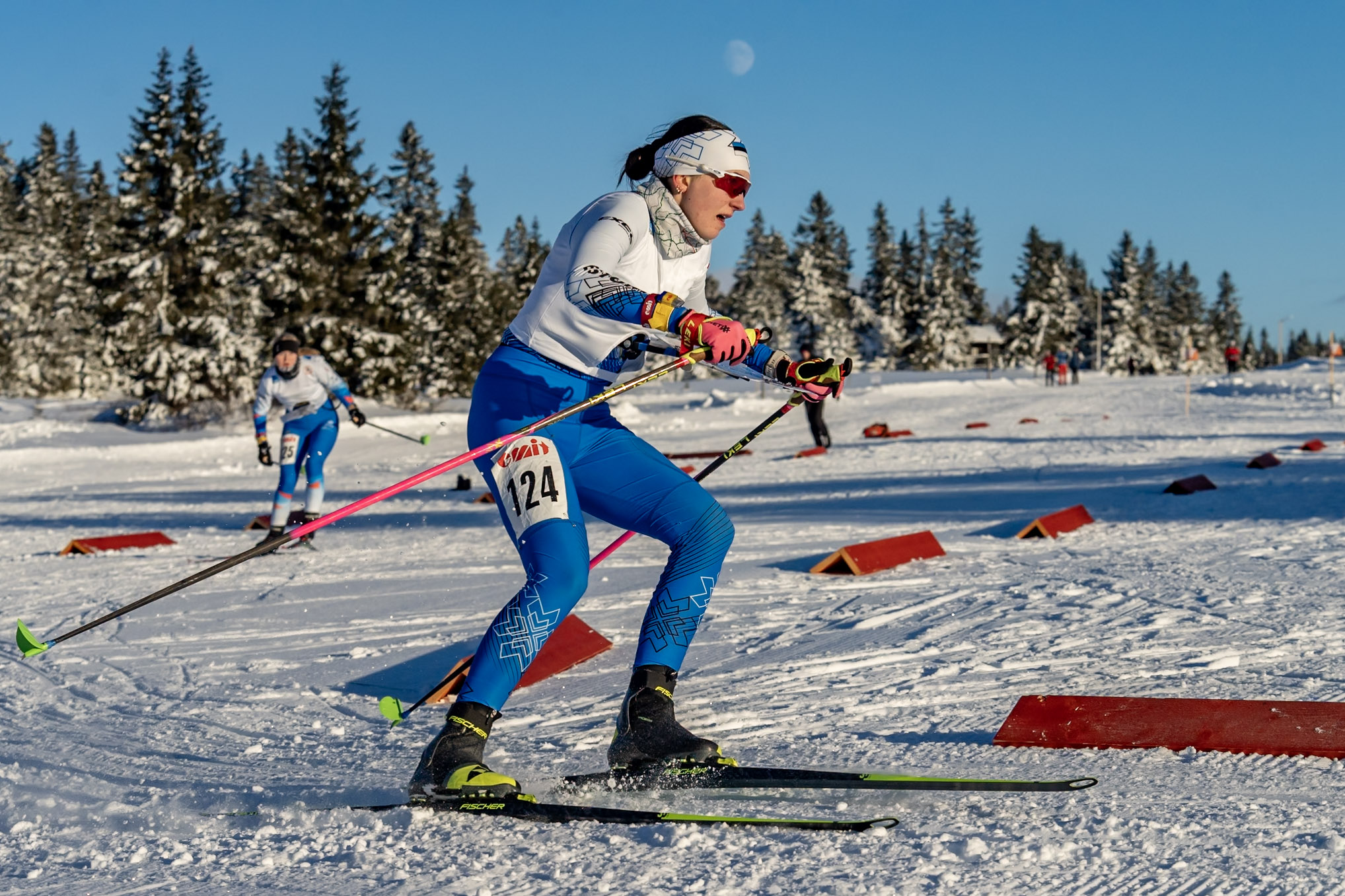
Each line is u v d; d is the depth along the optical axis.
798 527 9.05
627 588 6.28
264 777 3.14
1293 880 1.95
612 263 2.60
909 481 12.80
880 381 44.00
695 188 2.73
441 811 2.54
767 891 1.94
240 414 31.50
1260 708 3.10
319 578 7.55
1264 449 14.91
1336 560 6.30
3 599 7.09
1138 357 75.94
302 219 34.66
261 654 5.15
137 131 33.41
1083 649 4.38
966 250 82.38
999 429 21.14
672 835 2.28
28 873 2.25
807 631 5.03
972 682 3.94
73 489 17.70
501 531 10.08
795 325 65.56
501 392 2.79
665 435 24.33
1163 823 2.29
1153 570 6.18
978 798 2.53
